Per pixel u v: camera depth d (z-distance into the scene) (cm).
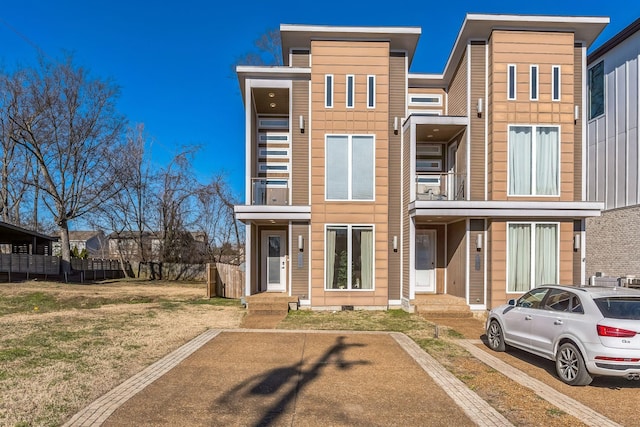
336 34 1294
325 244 1271
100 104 2827
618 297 577
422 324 1038
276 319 1094
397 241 1315
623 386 573
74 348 733
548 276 1184
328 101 1295
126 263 3394
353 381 574
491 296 1173
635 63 1450
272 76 1318
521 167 1199
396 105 1334
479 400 509
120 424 425
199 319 1081
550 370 653
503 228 1185
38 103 2616
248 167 1308
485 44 1255
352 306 1264
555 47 1216
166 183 3341
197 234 3741
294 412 462
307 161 1319
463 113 1286
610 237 1557
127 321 1026
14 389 519
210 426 423
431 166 1435
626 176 1487
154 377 579
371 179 1289
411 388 548
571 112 1211
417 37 1303
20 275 2350
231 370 618
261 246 1424
